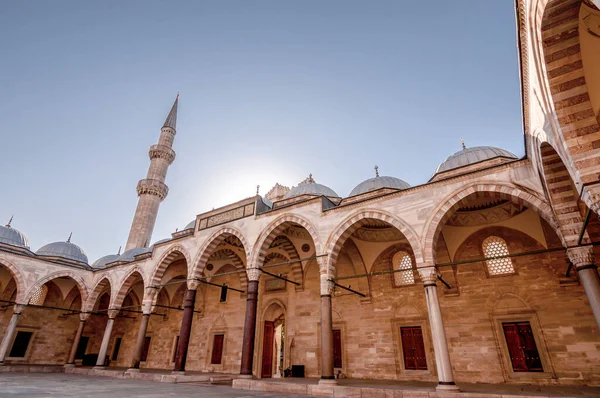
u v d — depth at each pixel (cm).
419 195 1397
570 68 670
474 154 1892
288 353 2066
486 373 1496
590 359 1331
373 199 1511
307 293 2128
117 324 3228
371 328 1850
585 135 662
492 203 1622
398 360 1712
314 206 1697
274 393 1302
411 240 1338
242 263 2483
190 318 1920
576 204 1037
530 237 1582
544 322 1453
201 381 1819
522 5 688
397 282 1866
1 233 3052
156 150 4522
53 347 2933
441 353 1140
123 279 2511
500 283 1592
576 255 1038
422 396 1095
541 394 1034
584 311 1394
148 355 2808
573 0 581
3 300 2491
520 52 820
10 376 1850
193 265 2047
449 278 1700
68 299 3084
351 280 1998
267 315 2295
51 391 1162
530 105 959
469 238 1714
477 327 1578
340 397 1225
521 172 1212
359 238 1945
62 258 3167
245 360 1595
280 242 2184
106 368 2512
